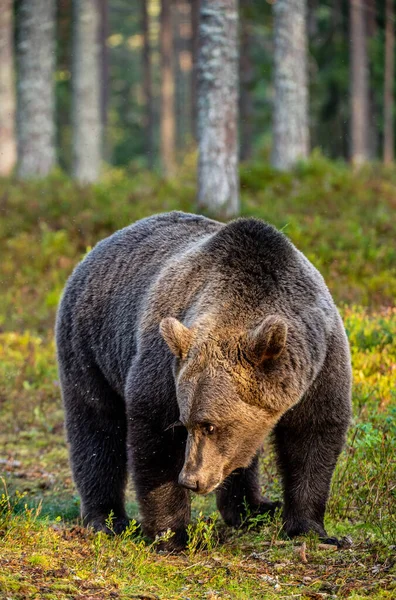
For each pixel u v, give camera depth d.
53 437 15.28
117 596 7.40
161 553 9.12
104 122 63.16
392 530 9.23
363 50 46.53
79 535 9.62
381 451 10.61
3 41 37.31
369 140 58.41
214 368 7.93
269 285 8.71
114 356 10.34
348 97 56.91
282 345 7.84
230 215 24.22
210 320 8.31
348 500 10.22
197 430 7.93
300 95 32.94
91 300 10.95
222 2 23.81
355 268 20.78
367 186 28.42
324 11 59.12
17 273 23.17
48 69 35.44
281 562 8.64
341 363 9.12
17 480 13.00
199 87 24.39
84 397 11.03
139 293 10.05
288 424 9.13
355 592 7.68
